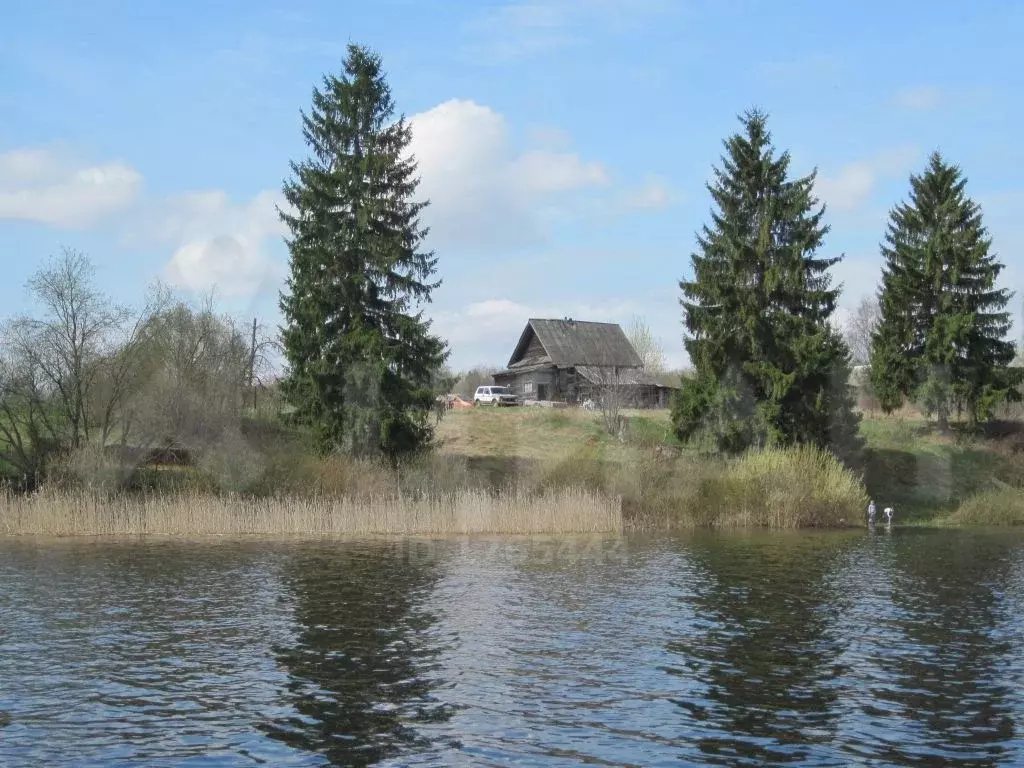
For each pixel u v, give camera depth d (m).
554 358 80.00
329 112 46.94
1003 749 13.62
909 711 15.30
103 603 23.39
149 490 39.59
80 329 41.34
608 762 13.07
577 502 39.69
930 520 46.25
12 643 19.38
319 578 27.19
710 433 48.47
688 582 27.02
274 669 17.56
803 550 34.22
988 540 38.09
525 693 16.19
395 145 47.75
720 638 20.12
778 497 42.38
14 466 40.38
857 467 49.94
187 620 21.55
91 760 13.08
